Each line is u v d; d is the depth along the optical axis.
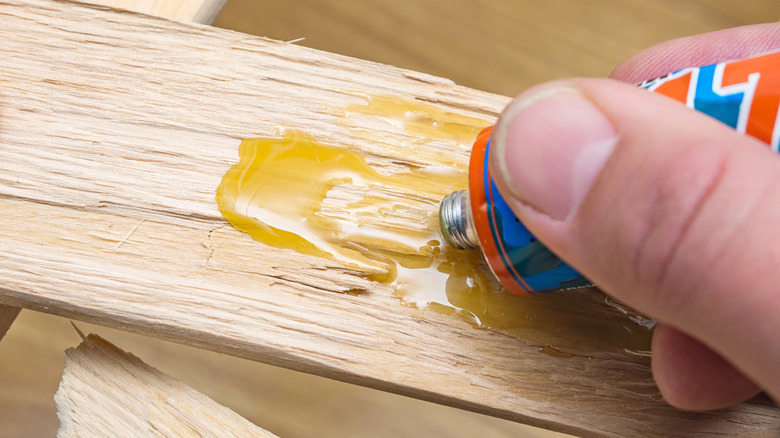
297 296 0.23
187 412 0.23
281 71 0.24
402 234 0.23
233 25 0.29
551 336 0.23
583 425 0.23
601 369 0.23
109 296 0.23
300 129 0.24
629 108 0.21
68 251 0.23
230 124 0.24
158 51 0.24
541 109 0.21
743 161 0.20
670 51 0.24
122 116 0.23
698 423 0.23
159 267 0.23
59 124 0.23
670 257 0.21
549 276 0.22
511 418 0.23
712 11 0.28
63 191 0.23
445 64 0.28
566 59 0.28
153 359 0.29
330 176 0.24
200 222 0.23
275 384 0.29
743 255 0.20
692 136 0.21
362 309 0.23
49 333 0.29
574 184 0.21
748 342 0.21
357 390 0.29
